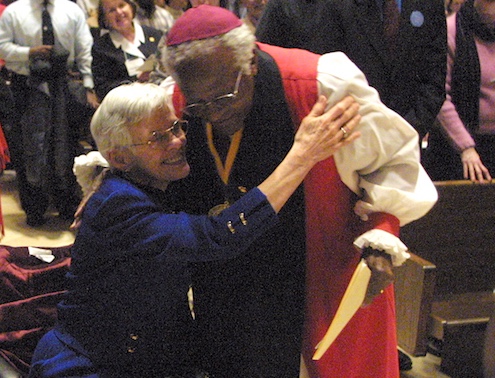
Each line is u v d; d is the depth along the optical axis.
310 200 1.58
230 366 1.74
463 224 2.83
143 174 1.57
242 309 1.68
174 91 1.63
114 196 1.49
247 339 1.68
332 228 1.62
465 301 2.80
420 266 2.41
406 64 2.42
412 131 1.51
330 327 1.49
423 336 2.46
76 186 4.35
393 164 1.53
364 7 2.35
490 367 2.28
